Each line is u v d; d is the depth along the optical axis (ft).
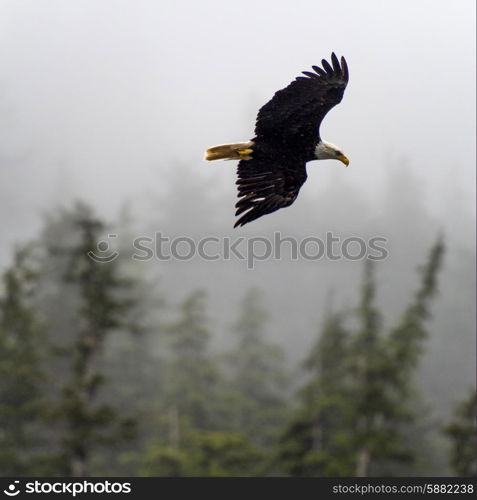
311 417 197.57
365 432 188.03
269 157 95.20
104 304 170.50
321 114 95.35
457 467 181.06
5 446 183.52
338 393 196.34
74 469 168.86
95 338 172.24
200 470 185.37
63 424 188.44
